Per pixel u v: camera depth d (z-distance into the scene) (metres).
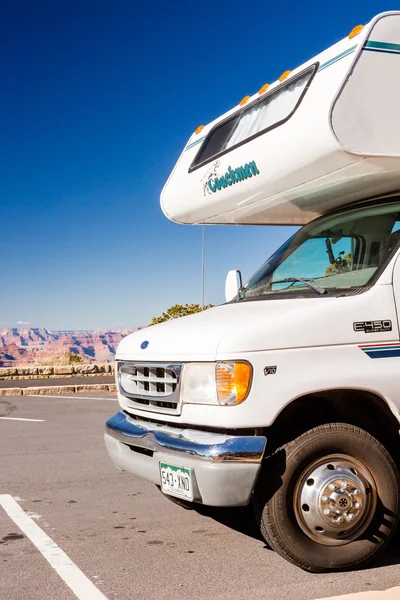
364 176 4.26
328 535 3.94
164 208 6.17
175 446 3.97
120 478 6.74
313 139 4.01
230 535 4.82
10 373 17.94
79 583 3.90
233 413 3.80
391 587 3.77
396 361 4.04
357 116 3.91
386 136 3.97
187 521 5.21
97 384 16.66
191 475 3.86
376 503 4.00
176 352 4.16
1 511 5.57
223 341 3.88
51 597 3.70
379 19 4.00
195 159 5.67
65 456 7.89
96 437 9.27
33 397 15.21
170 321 4.91
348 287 4.29
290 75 4.55
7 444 8.74
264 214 5.45
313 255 4.89
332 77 4.01
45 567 4.19
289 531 3.91
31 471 7.08
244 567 4.13
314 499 3.90
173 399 4.14
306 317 3.96
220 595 3.68
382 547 4.05
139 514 5.43
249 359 3.82
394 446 4.27
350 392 4.02
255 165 4.66
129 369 4.68
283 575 3.98
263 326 3.91
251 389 3.80
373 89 3.96
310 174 4.27
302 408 4.16
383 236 4.48
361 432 4.00
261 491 3.96
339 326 3.97
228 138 5.19
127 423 4.61
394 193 4.69
